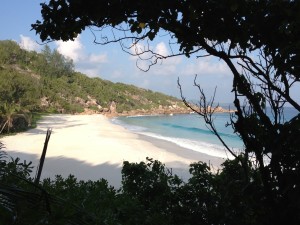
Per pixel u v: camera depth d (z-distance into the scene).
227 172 4.41
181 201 4.57
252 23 2.68
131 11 2.82
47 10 2.84
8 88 53.25
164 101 141.50
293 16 2.46
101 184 4.69
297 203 2.64
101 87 119.88
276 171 2.77
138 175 5.08
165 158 29.00
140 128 67.06
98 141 36.34
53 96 87.94
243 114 2.94
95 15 2.79
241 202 3.68
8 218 1.73
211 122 3.10
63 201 1.92
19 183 3.10
